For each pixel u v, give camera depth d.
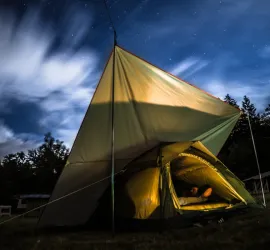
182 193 5.93
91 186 5.12
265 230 3.62
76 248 3.45
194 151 5.49
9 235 4.53
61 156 31.36
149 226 4.55
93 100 5.59
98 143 5.39
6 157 31.28
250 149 24.36
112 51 5.76
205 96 6.30
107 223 5.00
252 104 28.81
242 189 5.63
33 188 28.83
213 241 3.29
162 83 6.01
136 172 4.99
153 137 5.39
